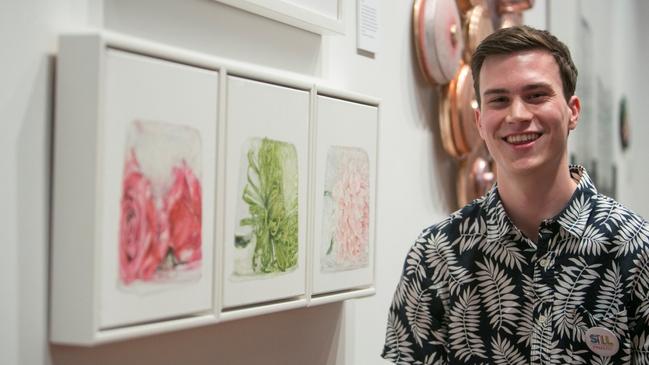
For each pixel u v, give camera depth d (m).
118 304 1.01
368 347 1.72
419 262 1.38
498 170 1.32
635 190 3.73
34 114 0.99
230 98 1.19
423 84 1.94
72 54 0.99
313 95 1.36
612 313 1.23
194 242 1.12
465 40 2.08
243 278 1.21
